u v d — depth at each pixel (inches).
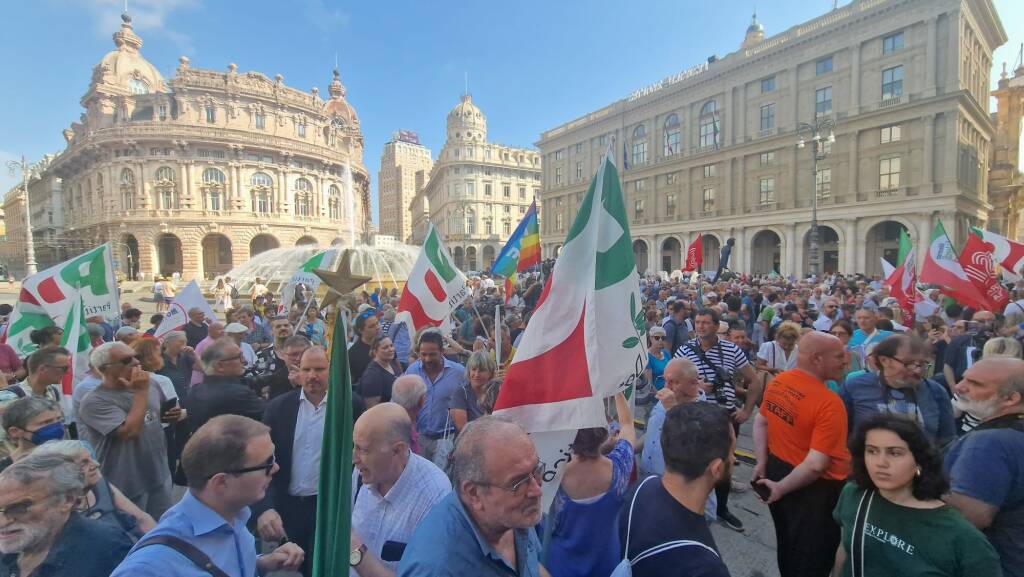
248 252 2374.5
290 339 180.2
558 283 111.4
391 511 102.0
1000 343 152.8
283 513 137.6
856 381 149.9
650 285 948.6
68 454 85.8
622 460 104.8
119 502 103.7
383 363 195.2
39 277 262.2
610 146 118.6
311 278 420.2
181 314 331.3
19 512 76.5
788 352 252.5
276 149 2423.7
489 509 67.2
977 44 1360.7
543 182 2491.4
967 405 105.3
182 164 2257.6
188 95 2292.1
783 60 1510.8
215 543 79.8
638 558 77.5
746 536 182.9
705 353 207.0
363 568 93.1
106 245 283.6
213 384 154.3
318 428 139.6
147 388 142.5
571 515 97.0
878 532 89.4
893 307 343.9
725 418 84.5
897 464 86.4
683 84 1781.5
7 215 4077.3
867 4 1323.8
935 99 1208.8
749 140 1599.4
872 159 1338.6
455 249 3208.7
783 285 858.1
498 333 211.6
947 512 85.0
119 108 2336.4
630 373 109.2
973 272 321.1
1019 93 1939.0
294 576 140.5
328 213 2701.8
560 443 100.7
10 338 253.3
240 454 80.7
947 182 1205.1
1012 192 1942.7
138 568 69.8
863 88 1349.7
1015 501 93.9
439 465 171.3
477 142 3216.0
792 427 134.4
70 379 187.8
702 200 1752.0
